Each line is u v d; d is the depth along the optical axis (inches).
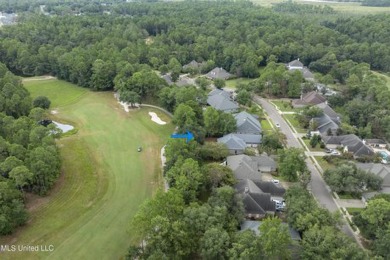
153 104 6038.4
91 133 5059.1
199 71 7810.0
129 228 3085.6
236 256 2481.5
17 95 5241.1
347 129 4904.0
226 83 7303.2
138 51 7780.5
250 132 4869.6
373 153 4404.5
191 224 2783.0
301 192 3331.7
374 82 6318.9
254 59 7780.5
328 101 6028.5
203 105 5772.6
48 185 3671.3
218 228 2709.2
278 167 4040.4
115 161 4338.1
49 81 7234.3
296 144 4795.8
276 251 2465.6
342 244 2620.6
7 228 3046.3
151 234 2630.4
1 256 2876.5
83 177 4001.0
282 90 6609.3
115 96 6451.8
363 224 3048.7
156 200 2824.8
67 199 3622.0
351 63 7465.6
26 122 4328.3
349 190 3705.7
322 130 5000.0
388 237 2709.2
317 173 4133.9
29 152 3705.7
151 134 5034.5
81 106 6013.8
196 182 3358.8
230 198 3203.7
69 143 4751.5
